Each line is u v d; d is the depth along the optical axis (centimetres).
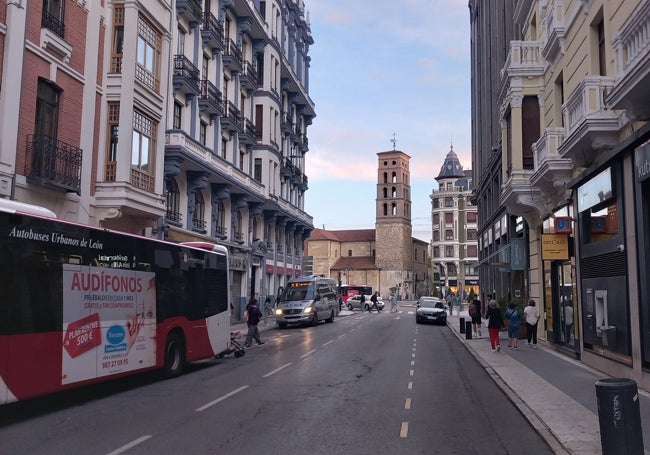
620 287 1213
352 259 9981
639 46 1008
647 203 1098
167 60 2142
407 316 4712
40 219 956
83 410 974
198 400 1052
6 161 1373
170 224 2467
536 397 1047
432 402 1038
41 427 848
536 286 2133
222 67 3116
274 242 4297
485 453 709
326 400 1042
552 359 1620
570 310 1730
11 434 805
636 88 965
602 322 1373
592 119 1227
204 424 852
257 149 3769
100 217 1777
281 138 4375
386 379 1304
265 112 3809
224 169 2958
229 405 998
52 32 1541
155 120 2055
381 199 9638
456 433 808
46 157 1504
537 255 2119
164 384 1252
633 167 1139
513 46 2042
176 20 2534
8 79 1381
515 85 2034
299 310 3241
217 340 1581
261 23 3672
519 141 2022
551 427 812
